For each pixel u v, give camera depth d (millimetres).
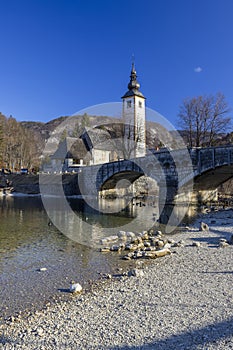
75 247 14102
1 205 37125
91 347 5188
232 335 5434
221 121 45531
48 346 5285
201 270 9883
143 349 5062
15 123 90812
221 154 30094
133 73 48906
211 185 38344
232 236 14641
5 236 16969
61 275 9875
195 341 5258
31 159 83688
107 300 7523
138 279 9203
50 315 6727
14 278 9555
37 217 25750
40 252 13094
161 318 6262
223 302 7008
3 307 7273
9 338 5664
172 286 8359
